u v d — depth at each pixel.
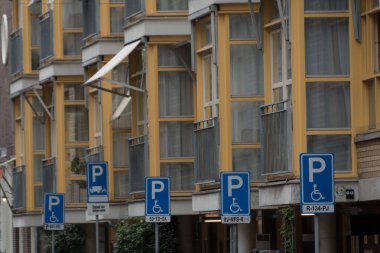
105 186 43.78
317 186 27.75
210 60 40.84
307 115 33.41
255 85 38.75
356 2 33.31
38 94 59.31
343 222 36.22
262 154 35.47
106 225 57.06
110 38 50.59
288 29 33.84
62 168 56.47
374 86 32.78
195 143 40.78
